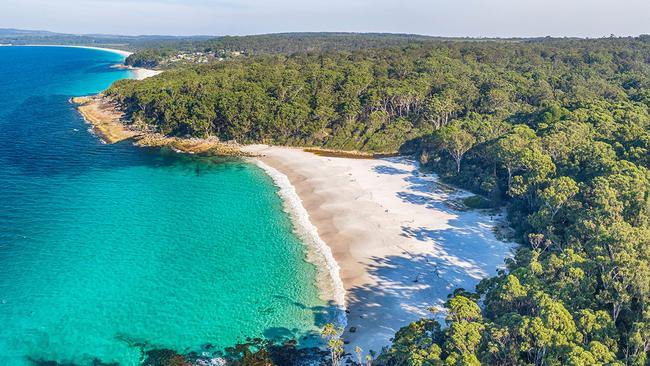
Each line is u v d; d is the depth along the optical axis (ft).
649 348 132.36
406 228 273.13
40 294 204.85
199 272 225.35
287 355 173.17
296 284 217.77
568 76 548.31
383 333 185.47
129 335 183.11
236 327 188.75
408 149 424.46
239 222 278.87
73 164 372.17
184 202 306.14
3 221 268.41
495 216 290.15
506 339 136.87
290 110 441.68
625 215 204.23
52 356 171.32
